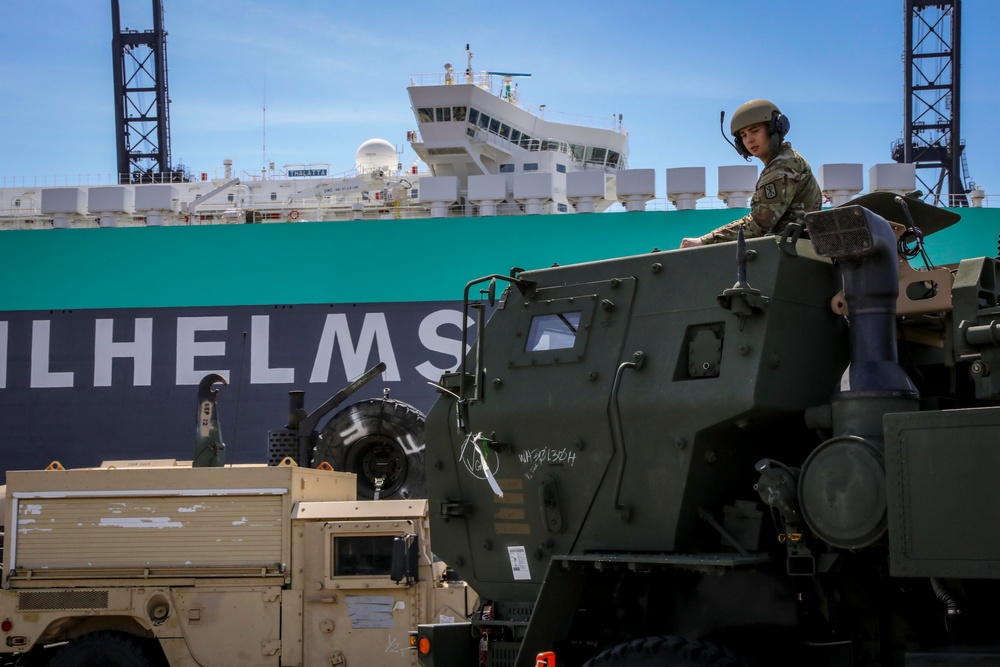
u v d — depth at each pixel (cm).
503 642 638
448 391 673
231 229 2194
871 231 511
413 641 663
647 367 582
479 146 3011
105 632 961
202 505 971
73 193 2373
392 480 1244
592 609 612
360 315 2147
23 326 2189
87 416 2152
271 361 2142
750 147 646
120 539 971
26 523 977
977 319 514
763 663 567
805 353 558
